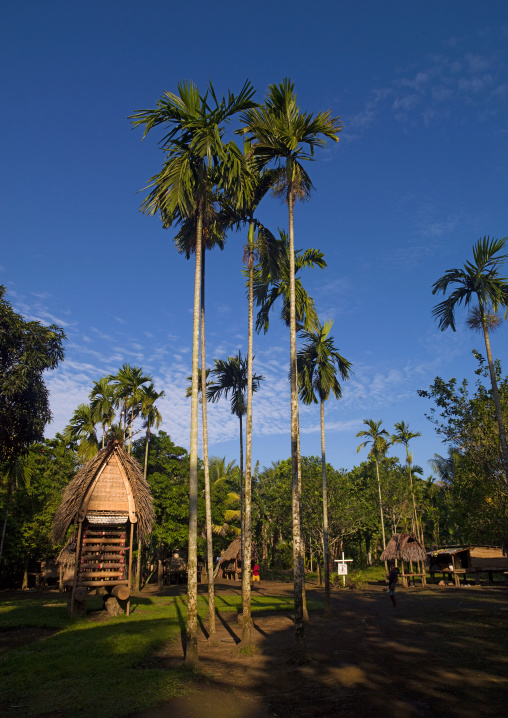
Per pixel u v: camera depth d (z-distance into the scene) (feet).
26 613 59.47
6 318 67.21
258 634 48.70
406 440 157.28
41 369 70.49
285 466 199.82
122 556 60.44
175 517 118.83
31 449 115.96
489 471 61.72
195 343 41.47
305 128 44.91
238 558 141.69
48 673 31.50
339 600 83.82
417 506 170.91
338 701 26.78
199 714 24.63
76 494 57.72
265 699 27.32
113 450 60.90
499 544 63.05
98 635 44.91
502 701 25.95
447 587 112.47
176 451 128.98
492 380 61.62
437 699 26.73
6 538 106.52
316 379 70.85
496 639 43.75
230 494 157.38
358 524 141.90
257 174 52.03
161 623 53.06
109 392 105.50
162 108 41.57
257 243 54.65
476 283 62.59
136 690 28.14
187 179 41.45
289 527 160.25
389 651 39.78
